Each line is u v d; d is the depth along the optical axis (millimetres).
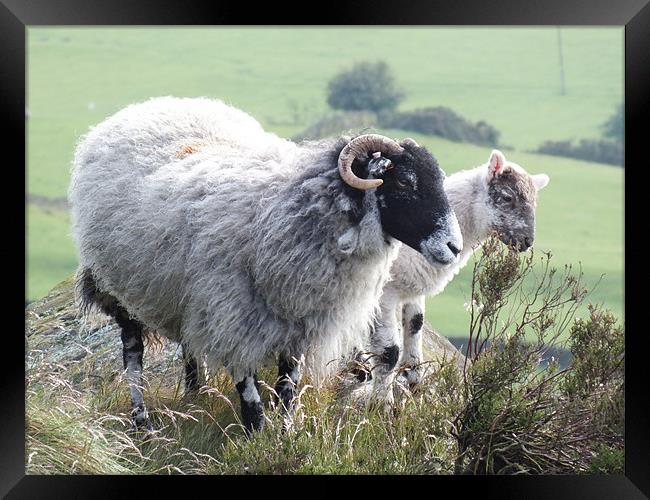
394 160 14273
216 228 14750
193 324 15227
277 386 15211
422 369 18359
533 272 15281
